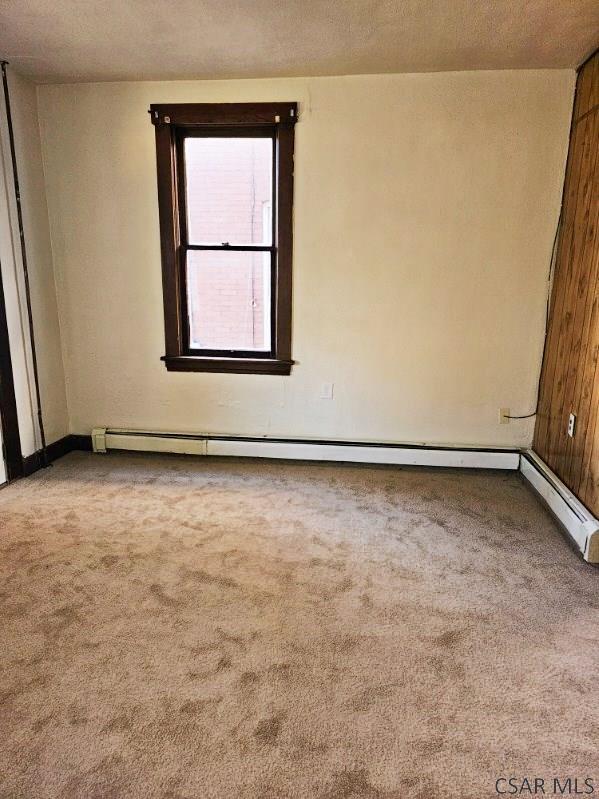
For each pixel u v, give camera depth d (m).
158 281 3.60
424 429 3.62
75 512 2.85
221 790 1.30
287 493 3.14
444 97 3.15
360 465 3.62
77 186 3.53
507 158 3.18
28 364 3.41
